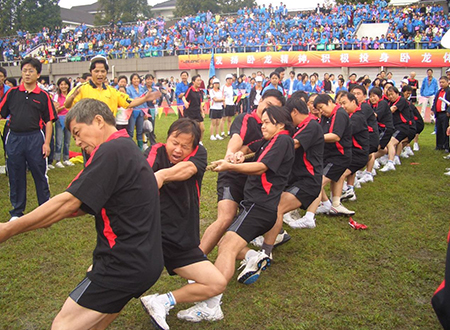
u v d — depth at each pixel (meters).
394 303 3.28
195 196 2.88
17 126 4.91
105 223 2.20
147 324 3.05
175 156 2.82
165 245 2.79
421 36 24.33
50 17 49.94
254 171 3.28
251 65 26.69
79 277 3.74
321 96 5.05
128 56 31.48
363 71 24.75
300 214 5.53
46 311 3.21
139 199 2.18
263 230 3.40
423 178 7.25
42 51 35.78
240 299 3.37
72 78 32.84
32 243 4.46
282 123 3.51
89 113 2.24
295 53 25.47
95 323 2.25
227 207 3.79
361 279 3.67
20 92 4.93
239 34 29.42
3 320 3.09
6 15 49.25
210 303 3.03
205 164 2.89
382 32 27.22
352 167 5.55
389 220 5.14
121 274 2.17
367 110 6.56
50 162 8.21
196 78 9.71
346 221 5.17
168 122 16.00
